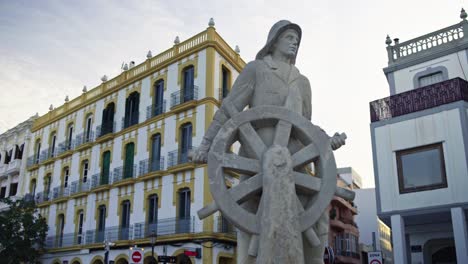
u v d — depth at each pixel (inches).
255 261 151.9
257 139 155.2
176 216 986.1
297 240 139.9
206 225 922.1
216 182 150.0
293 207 143.2
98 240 1161.4
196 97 1029.8
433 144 651.5
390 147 686.5
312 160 157.3
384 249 2199.8
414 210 639.1
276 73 169.9
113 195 1163.3
